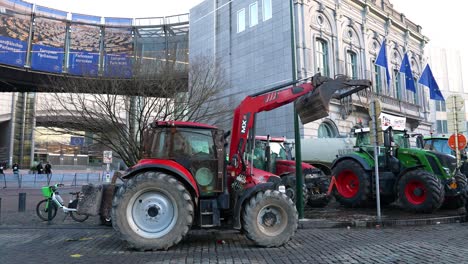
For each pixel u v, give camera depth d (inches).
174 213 271.7
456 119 576.4
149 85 642.2
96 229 364.2
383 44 1080.8
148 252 264.4
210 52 1215.6
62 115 612.1
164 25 1577.3
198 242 298.7
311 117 324.8
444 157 438.6
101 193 362.9
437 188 405.1
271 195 281.9
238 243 294.2
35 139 2367.1
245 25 1120.2
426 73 1058.1
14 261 240.5
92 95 628.1
